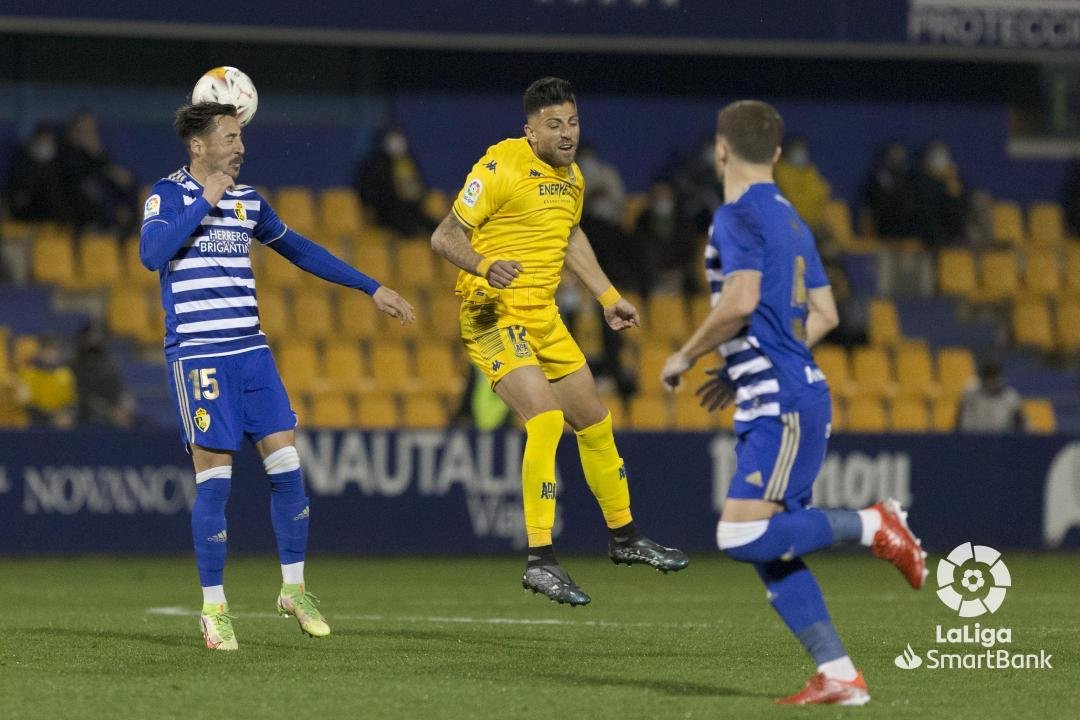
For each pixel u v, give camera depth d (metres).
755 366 19.98
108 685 21.34
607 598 38.53
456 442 52.00
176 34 59.06
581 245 28.00
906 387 66.94
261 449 25.92
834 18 62.72
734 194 20.53
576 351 27.41
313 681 21.81
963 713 19.56
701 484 53.34
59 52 68.12
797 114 75.06
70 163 63.66
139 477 49.88
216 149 25.31
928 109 76.31
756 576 45.88
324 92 71.06
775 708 19.64
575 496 52.53
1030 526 55.09
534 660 24.48
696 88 74.38
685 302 65.81
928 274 72.69
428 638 27.61
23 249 63.34
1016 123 77.19
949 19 63.38
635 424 59.62
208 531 25.17
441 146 72.38
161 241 24.28
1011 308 72.62
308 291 64.62
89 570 46.06
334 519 50.97
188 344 24.98
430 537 51.66
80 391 54.25
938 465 54.47
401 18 59.91
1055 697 21.06
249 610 34.31
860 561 53.09
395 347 62.62
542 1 60.72
